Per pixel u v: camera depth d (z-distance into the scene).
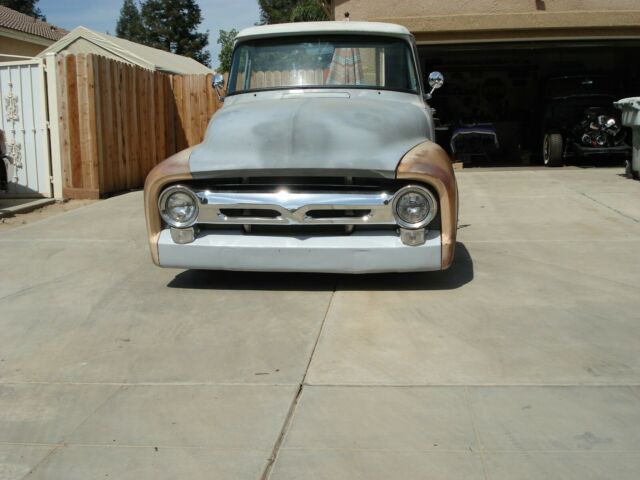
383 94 6.43
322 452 3.11
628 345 4.29
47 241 7.62
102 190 10.88
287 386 3.80
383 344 4.38
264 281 5.88
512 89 17.61
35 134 10.77
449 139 15.33
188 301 5.37
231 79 6.76
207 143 5.57
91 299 5.47
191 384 3.87
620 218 8.23
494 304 5.12
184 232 5.36
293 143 5.16
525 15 12.42
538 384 3.76
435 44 12.78
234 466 3.02
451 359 4.11
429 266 5.16
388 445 3.15
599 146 13.41
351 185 5.13
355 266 5.18
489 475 2.90
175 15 64.06
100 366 4.15
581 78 14.95
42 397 3.75
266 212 5.22
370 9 12.71
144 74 12.61
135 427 3.39
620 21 12.40
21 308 5.27
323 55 6.59
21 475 2.99
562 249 6.84
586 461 2.99
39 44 23.38
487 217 8.55
